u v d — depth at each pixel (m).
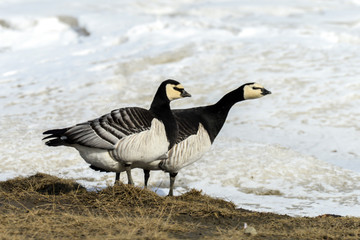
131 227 7.71
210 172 13.04
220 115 10.48
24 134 15.41
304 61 22.88
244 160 13.77
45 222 7.89
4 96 19.59
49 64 23.56
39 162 13.35
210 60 23.08
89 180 12.38
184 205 9.20
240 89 10.54
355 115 17.81
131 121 8.78
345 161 14.27
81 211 8.66
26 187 10.02
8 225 7.66
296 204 11.19
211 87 20.56
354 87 20.08
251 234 7.94
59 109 18.23
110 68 22.38
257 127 16.88
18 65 23.62
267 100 19.28
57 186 10.12
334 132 16.48
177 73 21.91
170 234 7.65
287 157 14.10
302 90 19.97
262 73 21.61
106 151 8.80
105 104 18.95
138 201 9.09
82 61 23.56
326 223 9.06
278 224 8.80
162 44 25.00
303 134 16.31
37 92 20.03
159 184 12.47
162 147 9.16
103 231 7.51
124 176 12.70
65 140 8.62
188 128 9.88
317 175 13.11
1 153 13.79
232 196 11.66
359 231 8.48
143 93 20.25
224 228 8.34
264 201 11.36
